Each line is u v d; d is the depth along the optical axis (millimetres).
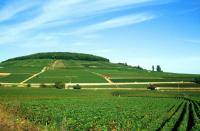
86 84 174625
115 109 67688
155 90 155250
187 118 49250
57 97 111812
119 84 177375
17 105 71375
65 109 64750
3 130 28609
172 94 138500
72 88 158875
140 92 144375
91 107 72312
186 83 181750
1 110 52375
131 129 37594
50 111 58875
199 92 149375
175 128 39344
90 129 37688
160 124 42406
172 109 67375
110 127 40094
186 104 86188
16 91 125375
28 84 163875
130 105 80688
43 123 41188
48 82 179125
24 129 30672
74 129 37500
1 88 136375
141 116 53531
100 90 148250
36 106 70812
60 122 40750
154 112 61062
